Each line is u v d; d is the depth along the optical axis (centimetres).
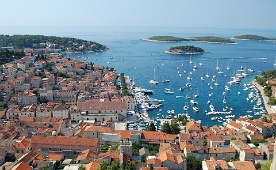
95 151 18838
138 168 16362
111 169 15262
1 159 17975
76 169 16112
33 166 16675
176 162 16562
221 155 19050
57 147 19450
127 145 18012
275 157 4666
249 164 16800
